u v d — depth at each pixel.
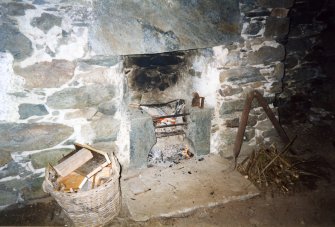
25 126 2.65
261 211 2.79
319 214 2.77
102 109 2.87
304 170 3.34
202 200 2.84
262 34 3.15
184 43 2.89
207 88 3.35
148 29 2.72
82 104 2.77
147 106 3.58
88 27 2.55
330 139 3.93
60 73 2.60
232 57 3.13
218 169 3.29
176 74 3.88
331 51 4.18
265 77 3.35
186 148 3.64
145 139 3.15
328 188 3.09
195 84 3.55
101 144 2.99
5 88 2.48
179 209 2.73
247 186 3.03
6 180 2.72
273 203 2.88
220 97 3.27
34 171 2.80
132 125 3.03
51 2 2.41
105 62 2.73
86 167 2.60
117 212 2.69
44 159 2.80
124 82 2.99
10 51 2.41
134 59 3.57
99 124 2.90
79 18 2.51
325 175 3.28
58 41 2.52
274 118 3.39
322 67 4.26
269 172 3.20
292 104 4.34
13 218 2.65
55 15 2.45
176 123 3.57
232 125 3.40
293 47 4.05
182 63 3.77
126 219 2.66
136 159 3.20
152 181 3.09
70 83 2.67
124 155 3.14
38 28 2.44
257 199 2.93
